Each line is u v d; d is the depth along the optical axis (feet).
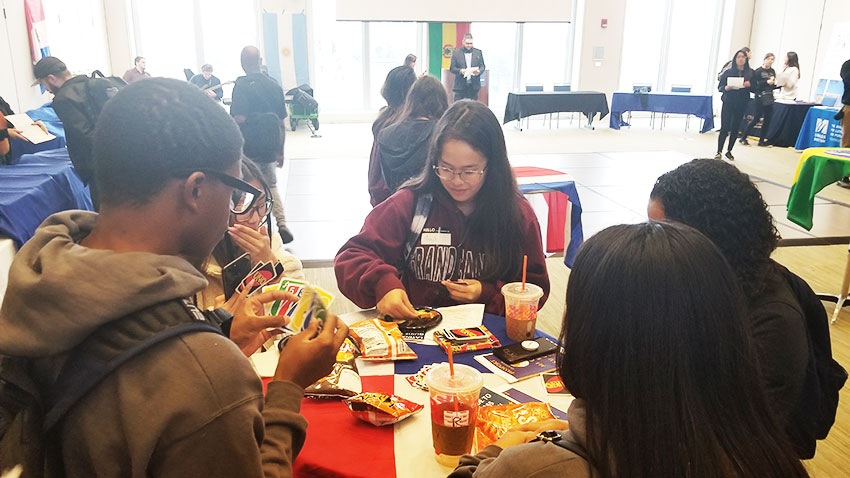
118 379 2.07
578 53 38.52
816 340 4.42
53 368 2.13
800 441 4.25
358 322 5.55
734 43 39.22
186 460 2.07
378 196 11.00
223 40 35.76
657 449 2.23
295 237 15.62
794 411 4.19
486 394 4.35
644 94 34.88
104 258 2.12
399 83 10.89
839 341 10.27
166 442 2.05
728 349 2.29
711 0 39.42
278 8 34.65
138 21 34.71
